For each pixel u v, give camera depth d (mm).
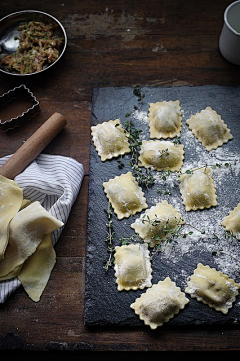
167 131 709
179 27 815
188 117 728
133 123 725
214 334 590
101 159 697
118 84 776
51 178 682
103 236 646
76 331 603
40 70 764
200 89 749
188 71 780
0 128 744
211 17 821
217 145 700
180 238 637
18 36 797
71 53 800
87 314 600
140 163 690
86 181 705
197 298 600
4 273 617
